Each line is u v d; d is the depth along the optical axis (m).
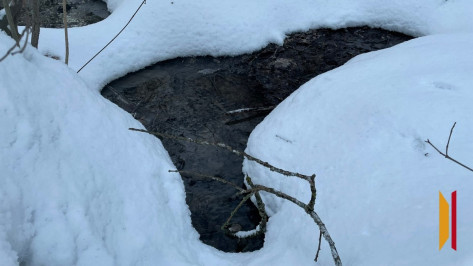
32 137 2.14
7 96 2.11
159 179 2.95
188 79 5.06
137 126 3.24
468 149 2.45
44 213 2.01
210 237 3.09
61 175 2.19
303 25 5.83
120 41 5.12
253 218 3.28
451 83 3.04
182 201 2.99
